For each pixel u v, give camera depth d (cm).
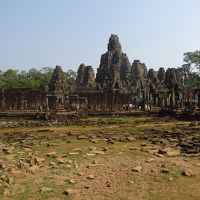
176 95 6381
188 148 2172
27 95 5744
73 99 6222
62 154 1966
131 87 8400
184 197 1227
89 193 1266
